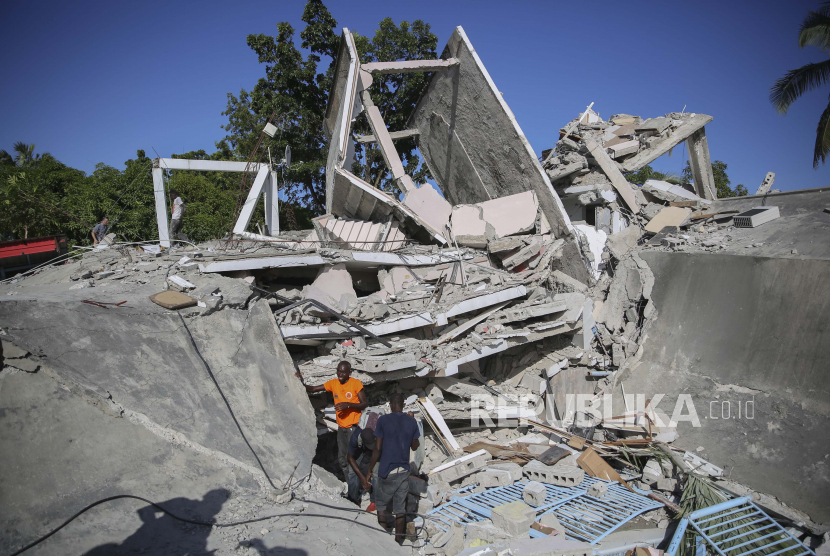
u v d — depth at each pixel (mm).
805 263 7461
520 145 11984
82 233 18578
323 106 24000
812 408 6738
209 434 5305
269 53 23266
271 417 5836
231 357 5969
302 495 5301
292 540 4406
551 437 8328
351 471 6172
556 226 11711
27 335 4887
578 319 9242
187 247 10078
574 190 14086
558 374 9234
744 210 12055
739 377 7719
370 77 13258
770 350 7504
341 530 4859
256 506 4852
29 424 4520
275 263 8156
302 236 15320
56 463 4434
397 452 5305
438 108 15000
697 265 9125
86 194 18875
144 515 4348
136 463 4754
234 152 28688
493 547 5070
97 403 4926
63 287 6859
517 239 10773
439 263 9945
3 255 14773
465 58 12703
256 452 5434
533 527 5586
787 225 9797
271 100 23750
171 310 5875
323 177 25359
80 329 5250
